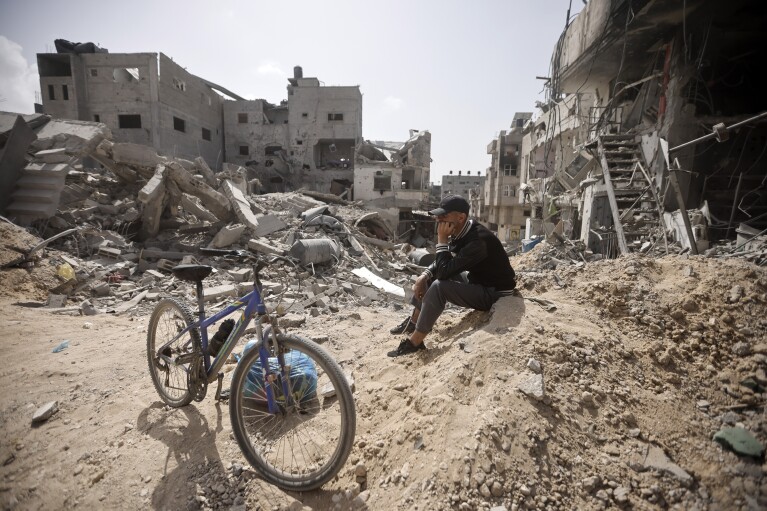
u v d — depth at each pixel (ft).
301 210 66.39
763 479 5.90
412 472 6.48
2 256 22.21
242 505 6.69
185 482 7.25
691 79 31.07
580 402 7.38
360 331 15.47
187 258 30.50
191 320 9.18
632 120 39.22
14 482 7.50
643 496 5.89
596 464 6.37
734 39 30.32
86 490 7.21
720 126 19.90
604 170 32.04
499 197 105.09
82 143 33.76
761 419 7.01
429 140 116.98
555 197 48.08
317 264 35.58
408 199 110.63
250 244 35.14
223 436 8.44
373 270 40.42
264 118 127.13
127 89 92.32
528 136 87.15
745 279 9.94
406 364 10.23
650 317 9.69
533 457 6.31
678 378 8.09
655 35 32.71
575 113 58.90
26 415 9.64
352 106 124.67
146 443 8.35
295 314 18.52
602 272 12.07
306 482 6.83
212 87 123.65
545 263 32.17
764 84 31.58
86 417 9.52
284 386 7.88
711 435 6.86
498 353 8.38
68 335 15.56
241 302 8.26
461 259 9.78
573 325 9.50
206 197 37.11
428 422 7.25
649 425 7.09
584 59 37.83
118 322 18.07
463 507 5.64
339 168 128.57
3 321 16.79
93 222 34.30
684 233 26.02
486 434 6.47
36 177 31.14
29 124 35.40
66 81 90.22
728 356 8.49
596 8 33.86
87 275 24.91
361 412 8.80
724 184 31.40
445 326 12.23
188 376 8.98
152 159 36.37
